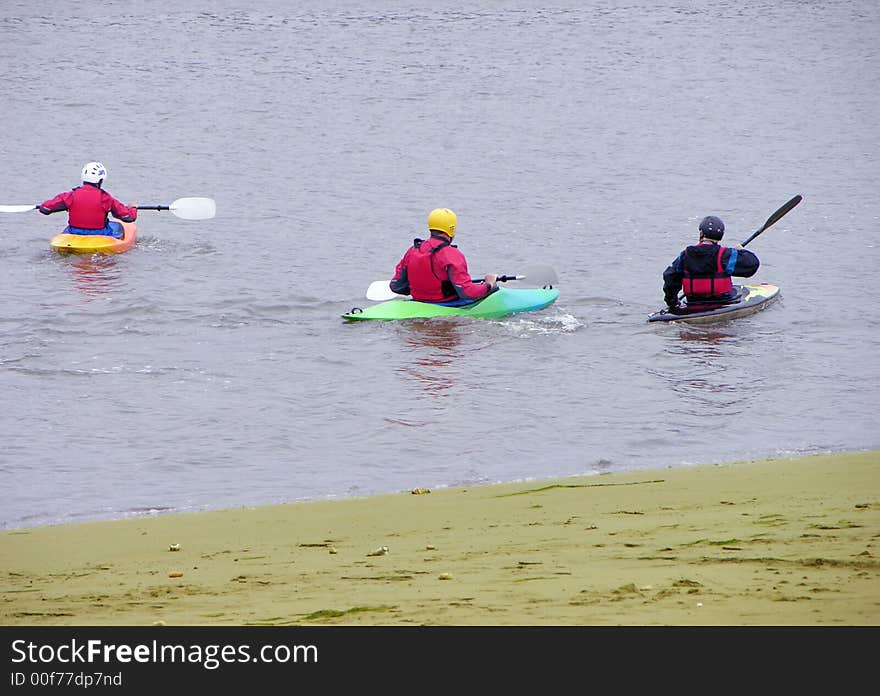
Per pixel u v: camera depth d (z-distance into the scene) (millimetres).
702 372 51062
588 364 52594
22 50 176500
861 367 51469
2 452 40875
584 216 86938
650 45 182750
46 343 55625
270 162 107938
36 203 92438
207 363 52844
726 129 123688
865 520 24172
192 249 76438
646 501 29969
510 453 40562
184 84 150875
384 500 33688
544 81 153625
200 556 26312
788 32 195000
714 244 60500
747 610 17234
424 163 107125
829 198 92188
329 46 180500
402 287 62594
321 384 49750
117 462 39812
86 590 22688
